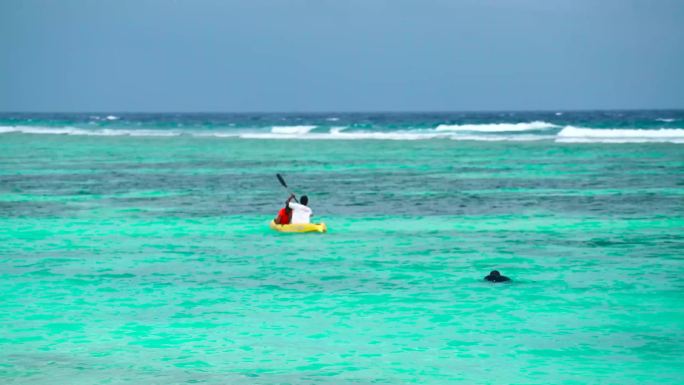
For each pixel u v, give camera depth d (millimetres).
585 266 43625
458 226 59156
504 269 42969
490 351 28438
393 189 84625
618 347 28797
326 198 76938
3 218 64188
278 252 48844
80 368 26750
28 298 36844
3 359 27781
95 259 46656
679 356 27656
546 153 140000
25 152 147375
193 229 58406
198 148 159750
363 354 28188
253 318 33125
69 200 76125
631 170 105750
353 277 41219
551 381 25266
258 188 86312
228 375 25953
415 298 36500
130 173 104562
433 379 25516
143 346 29250
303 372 26234
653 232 55625
